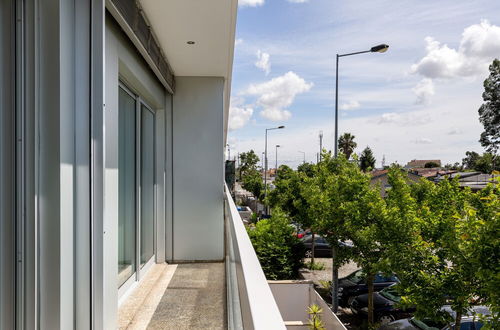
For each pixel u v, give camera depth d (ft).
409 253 24.47
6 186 5.42
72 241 6.12
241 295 4.18
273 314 2.26
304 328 29.63
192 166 18.10
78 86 6.20
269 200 74.74
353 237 34.88
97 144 6.29
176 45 13.92
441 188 29.60
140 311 11.46
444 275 22.26
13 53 5.47
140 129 14.49
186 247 18.03
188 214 18.06
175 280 14.78
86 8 6.21
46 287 5.71
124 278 12.32
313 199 40.22
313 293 33.73
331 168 44.34
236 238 5.80
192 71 17.39
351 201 35.78
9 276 5.45
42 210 5.66
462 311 21.84
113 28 8.96
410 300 23.20
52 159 5.68
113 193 8.73
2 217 5.36
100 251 6.37
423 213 26.78
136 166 13.65
